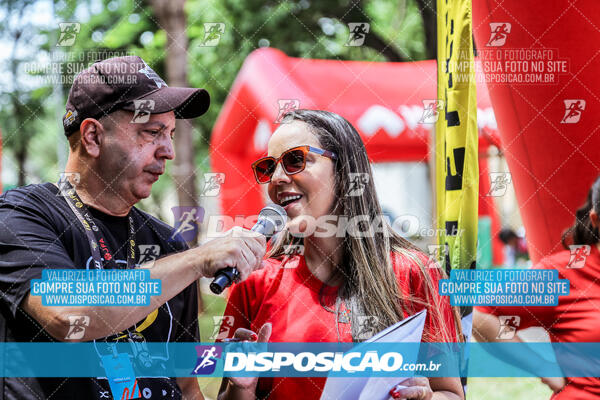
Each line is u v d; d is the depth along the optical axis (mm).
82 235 1477
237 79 6023
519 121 2115
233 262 1304
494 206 6133
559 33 2043
